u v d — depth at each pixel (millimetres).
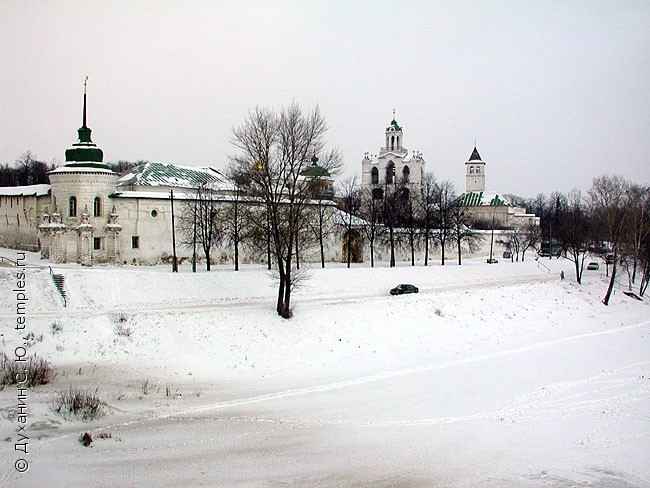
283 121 49469
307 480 24578
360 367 42875
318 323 50188
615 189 137250
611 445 29375
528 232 140125
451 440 29500
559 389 38688
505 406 35062
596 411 34406
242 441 28141
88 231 74500
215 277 62094
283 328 48094
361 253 101000
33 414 29266
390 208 99375
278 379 38969
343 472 25500
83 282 53875
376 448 28172
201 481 23906
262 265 85188
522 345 52125
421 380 39844
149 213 80625
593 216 117875
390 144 160875
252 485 23875
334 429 30344
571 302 71188
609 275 99062
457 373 41906
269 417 31594
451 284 82000
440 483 24906
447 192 131750
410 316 55438
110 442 26938
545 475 25859
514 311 63469
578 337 56281
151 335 42625
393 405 34500
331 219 92750
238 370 40188
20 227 87875
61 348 39000
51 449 25672
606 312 70500
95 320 42844
